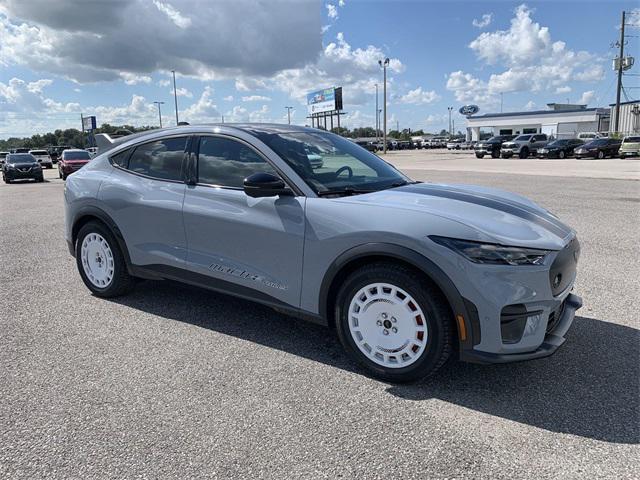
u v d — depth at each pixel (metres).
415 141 91.19
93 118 74.31
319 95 72.06
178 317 4.23
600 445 2.43
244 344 3.68
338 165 3.81
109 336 3.83
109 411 2.78
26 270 5.88
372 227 2.99
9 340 3.77
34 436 2.56
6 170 23.94
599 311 4.23
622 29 49.72
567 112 72.94
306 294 3.33
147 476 2.25
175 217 3.96
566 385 3.02
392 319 3.01
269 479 2.22
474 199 3.38
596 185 14.54
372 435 2.54
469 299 2.74
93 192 4.53
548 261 2.82
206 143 3.94
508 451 2.40
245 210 3.56
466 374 3.19
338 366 3.31
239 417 2.71
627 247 6.53
